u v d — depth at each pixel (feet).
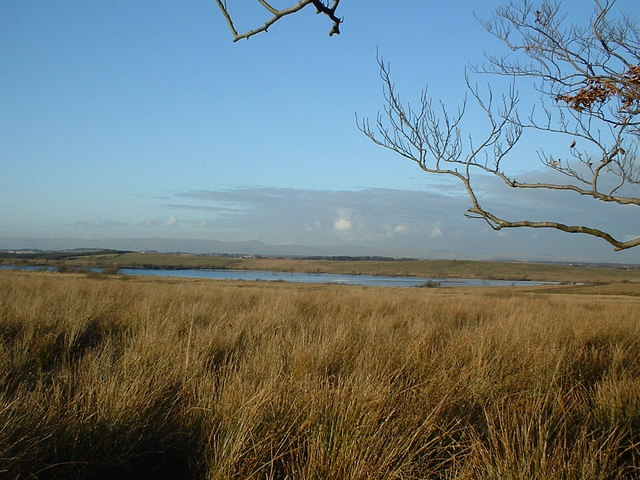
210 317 29.04
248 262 473.26
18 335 21.13
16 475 8.73
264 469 9.71
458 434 11.67
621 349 21.59
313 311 37.73
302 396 12.00
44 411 10.67
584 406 13.85
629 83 11.16
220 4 6.49
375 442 9.97
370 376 13.07
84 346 21.34
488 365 16.60
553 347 18.81
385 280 309.83
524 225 11.03
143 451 10.56
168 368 14.84
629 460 11.21
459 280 348.59
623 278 377.30
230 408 11.51
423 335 20.97
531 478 9.13
